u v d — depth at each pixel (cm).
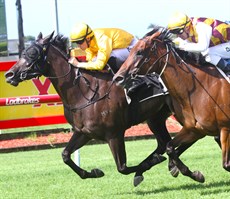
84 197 1153
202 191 1133
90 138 1177
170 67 1062
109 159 1662
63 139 2033
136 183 1187
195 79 1070
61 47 1157
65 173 1455
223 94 1059
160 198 1095
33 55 1141
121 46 1176
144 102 1164
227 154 1066
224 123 1062
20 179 1402
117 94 1133
